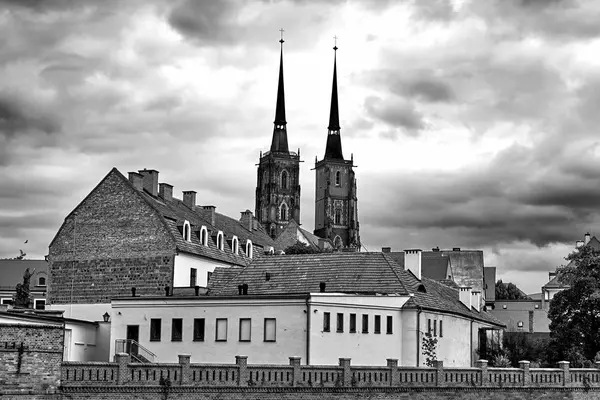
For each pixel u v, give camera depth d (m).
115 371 61.31
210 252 120.50
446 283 137.75
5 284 166.38
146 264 111.88
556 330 114.81
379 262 94.38
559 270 117.62
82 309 113.56
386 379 72.38
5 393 56.59
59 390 59.06
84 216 115.81
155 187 118.81
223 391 65.06
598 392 84.44
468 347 106.50
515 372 80.00
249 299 84.75
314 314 83.06
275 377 67.31
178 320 87.00
